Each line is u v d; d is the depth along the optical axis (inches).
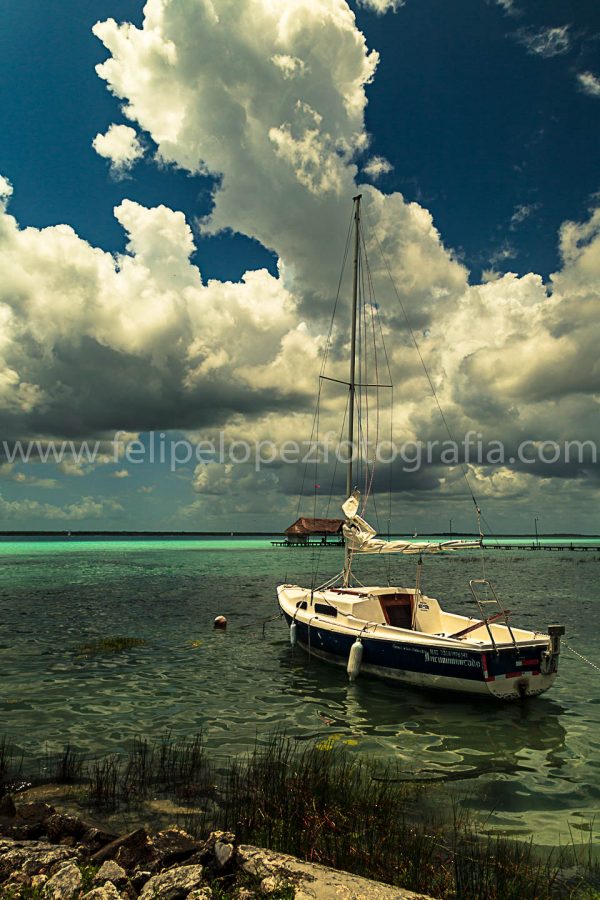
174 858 208.1
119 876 193.9
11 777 308.5
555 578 1738.4
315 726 404.2
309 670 565.6
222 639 725.3
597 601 1117.7
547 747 366.3
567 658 622.5
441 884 205.2
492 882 206.4
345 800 269.7
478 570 2143.2
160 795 284.0
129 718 417.4
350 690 495.5
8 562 2488.9
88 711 433.4
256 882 192.4
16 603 1077.8
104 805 273.0
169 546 5034.5
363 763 335.0
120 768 320.8
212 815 262.1
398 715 429.4
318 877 193.2
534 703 461.4
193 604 1063.0
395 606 579.2
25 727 396.2
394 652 492.1
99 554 3348.9
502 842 242.4
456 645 443.5
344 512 649.0
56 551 3804.1
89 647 666.8
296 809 259.8
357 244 792.9
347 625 554.3
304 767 319.3
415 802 282.4
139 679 530.0
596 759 346.6
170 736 379.2
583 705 459.8
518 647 436.5
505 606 1039.6
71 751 350.3
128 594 1230.9
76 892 184.1
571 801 286.8
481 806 279.1
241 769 319.3
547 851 235.9
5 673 549.0
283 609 675.4
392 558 3272.6
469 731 395.9
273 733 387.9
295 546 4825.3
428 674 467.2
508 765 334.6
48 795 285.3
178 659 613.0
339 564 2437.3
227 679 531.2
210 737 378.6
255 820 251.6
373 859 219.8
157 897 180.2
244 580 1585.9
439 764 335.6
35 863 201.0
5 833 233.1
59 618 891.4
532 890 202.1
